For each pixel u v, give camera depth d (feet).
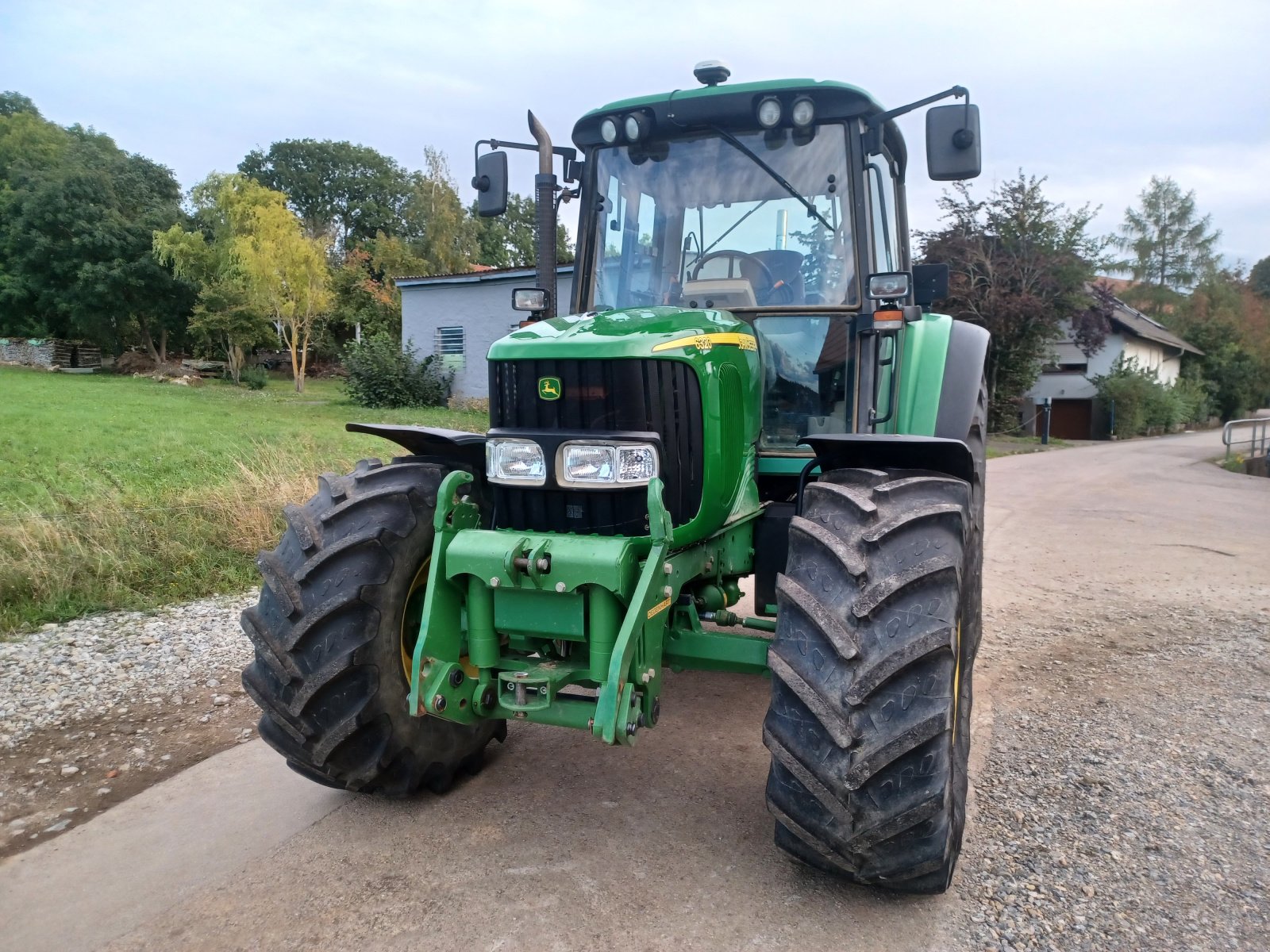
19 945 8.06
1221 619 18.47
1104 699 13.85
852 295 11.25
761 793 10.87
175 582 19.98
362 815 10.38
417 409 77.71
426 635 8.58
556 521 8.96
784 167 11.51
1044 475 48.52
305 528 9.81
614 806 10.54
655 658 8.56
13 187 133.39
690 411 9.07
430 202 169.58
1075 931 8.08
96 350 129.59
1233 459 59.88
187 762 11.96
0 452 35.86
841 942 7.89
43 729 12.95
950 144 10.75
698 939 7.96
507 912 8.38
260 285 94.63
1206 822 10.02
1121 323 112.27
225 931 8.20
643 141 12.02
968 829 9.86
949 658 7.70
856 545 8.21
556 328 9.39
